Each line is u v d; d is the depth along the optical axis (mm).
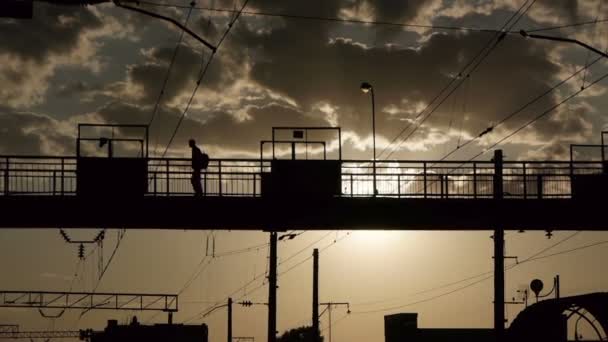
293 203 34156
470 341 75000
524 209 34531
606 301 28188
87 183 33531
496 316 34000
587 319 28859
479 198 34375
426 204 34344
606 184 34719
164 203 33750
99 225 35438
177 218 34438
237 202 34031
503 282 34156
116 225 35469
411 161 34500
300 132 35031
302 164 34406
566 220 35250
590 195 34656
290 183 34188
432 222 34812
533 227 35844
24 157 33344
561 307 28984
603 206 34594
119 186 33625
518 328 30156
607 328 28375
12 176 33250
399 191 34344
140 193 33656
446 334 75250
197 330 87875
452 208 34375
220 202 33938
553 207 34531
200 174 33875
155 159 33844
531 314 29844
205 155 33906
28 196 33250
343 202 34219
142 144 34062
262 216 34469
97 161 33656
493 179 34281
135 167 33750
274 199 34094
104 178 33625
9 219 33938
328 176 34375
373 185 34312
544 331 29531
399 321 76312
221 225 35406
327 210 34281
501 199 34031
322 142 35062
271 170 34188
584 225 35969
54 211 33625
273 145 34969
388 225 35219
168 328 87188
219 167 34125
